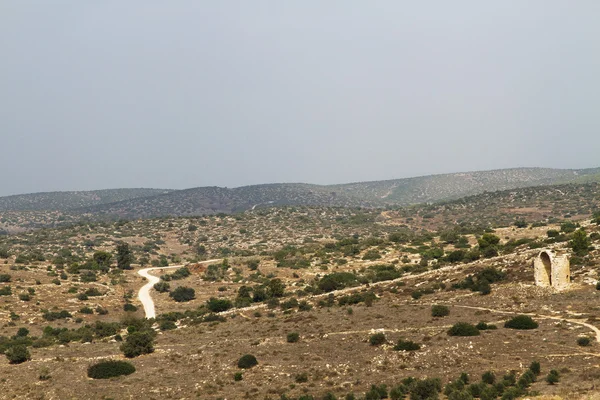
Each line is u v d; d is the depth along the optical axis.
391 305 76.62
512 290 72.62
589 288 66.38
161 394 48.41
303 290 108.31
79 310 108.12
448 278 88.81
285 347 60.16
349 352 55.00
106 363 55.94
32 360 63.06
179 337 74.31
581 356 44.47
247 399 44.94
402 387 41.66
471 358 47.84
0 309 103.56
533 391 37.25
